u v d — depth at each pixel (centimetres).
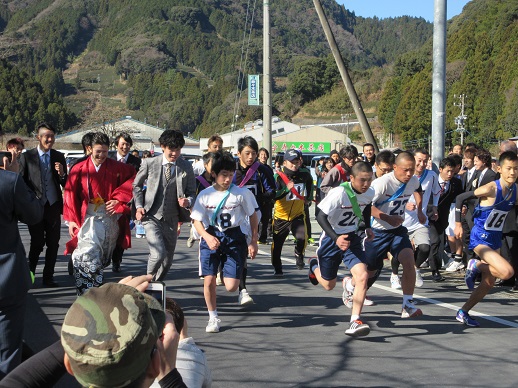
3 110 12231
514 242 909
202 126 17550
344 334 678
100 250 703
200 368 307
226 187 689
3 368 400
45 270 902
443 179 1004
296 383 527
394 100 10925
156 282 251
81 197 730
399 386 521
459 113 9188
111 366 174
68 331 176
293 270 1080
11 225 422
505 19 10156
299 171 1041
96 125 9194
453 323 725
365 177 668
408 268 725
